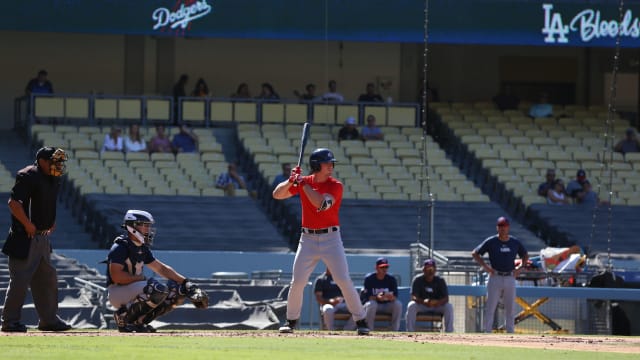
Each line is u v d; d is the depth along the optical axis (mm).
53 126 88812
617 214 84312
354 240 79062
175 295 34000
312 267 35062
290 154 89000
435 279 55375
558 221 82875
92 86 104125
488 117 100312
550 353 27859
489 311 52469
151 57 105375
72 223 80125
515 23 92062
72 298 56500
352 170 87625
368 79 109250
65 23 88312
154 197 80875
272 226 79938
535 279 61500
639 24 92312
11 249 34094
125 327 34156
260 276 67625
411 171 88438
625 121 101000
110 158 85312
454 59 112062
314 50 108438
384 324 56156
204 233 77938
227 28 89812
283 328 35812
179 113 92812
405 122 96062
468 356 26344
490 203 85312
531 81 116125
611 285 58844
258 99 94125
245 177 88188
